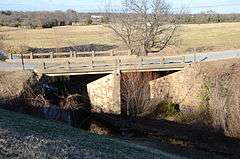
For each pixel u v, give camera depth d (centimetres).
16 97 3469
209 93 4356
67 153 1800
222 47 6381
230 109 4006
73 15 16950
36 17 15475
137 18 6250
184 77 4647
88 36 8894
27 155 1652
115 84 4503
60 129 2398
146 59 4850
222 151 3534
